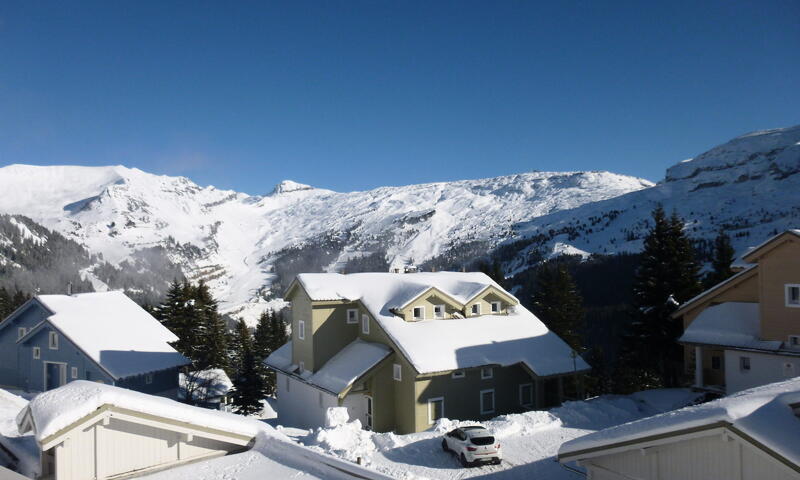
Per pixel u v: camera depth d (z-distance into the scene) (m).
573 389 38.38
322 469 11.27
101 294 46.12
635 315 41.22
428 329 31.34
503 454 22.41
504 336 32.56
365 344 32.38
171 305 56.62
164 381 41.47
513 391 31.59
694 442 10.69
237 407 47.34
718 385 29.62
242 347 70.00
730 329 27.61
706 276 45.81
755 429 9.34
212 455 12.43
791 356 24.28
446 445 22.75
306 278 34.28
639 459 11.71
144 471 11.41
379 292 34.28
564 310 49.97
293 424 34.81
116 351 38.75
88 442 10.85
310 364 32.97
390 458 22.16
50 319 38.78
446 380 29.17
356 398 30.50
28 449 12.62
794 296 24.77
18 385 41.12
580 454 12.65
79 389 11.49
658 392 32.12
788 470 9.08
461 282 36.59
